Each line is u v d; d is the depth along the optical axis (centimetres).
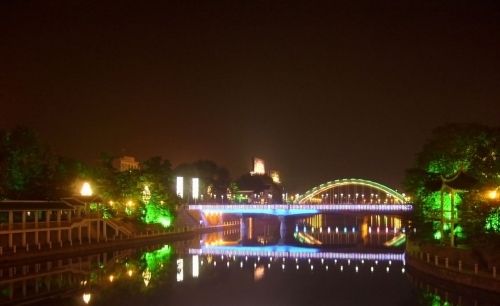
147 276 11044
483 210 9738
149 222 19125
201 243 18912
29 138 13950
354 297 9306
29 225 12331
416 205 13375
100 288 9656
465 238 10425
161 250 15838
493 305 8050
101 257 13575
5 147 13425
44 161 15100
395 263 13488
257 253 15788
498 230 9469
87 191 16350
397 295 9350
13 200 12850
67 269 11394
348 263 13538
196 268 12375
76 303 8488
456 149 12006
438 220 11275
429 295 8981
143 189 19000
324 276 11500
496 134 11619
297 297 9331
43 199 14000
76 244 13375
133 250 15512
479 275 8362
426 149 12812
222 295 9438
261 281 10844
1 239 11950
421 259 10469
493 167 10612
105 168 17862
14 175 13425
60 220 13550
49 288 9425
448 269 9119
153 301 8812
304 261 13925
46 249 12150
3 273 10569
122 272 11362
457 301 8412
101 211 15700
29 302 8444
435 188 11012
